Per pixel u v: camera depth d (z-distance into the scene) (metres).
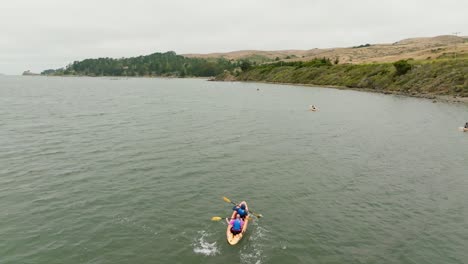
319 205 26.89
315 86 164.62
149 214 24.94
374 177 33.25
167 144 44.66
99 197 27.67
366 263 19.53
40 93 133.12
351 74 158.50
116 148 42.41
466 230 23.28
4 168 34.38
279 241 21.67
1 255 19.83
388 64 149.62
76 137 48.47
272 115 72.31
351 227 23.48
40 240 21.44
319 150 42.97
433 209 26.38
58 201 26.89
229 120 64.94
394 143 47.22
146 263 19.33
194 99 107.56
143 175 32.84
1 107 82.88
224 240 21.80
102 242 21.30
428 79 116.31
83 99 106.81
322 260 19.80
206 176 32.88
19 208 25.64
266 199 27.92
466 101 92.19
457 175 34.00
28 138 47.69
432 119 67.81
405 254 20.39
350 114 74.50
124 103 94.69
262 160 38.34
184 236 22.16
